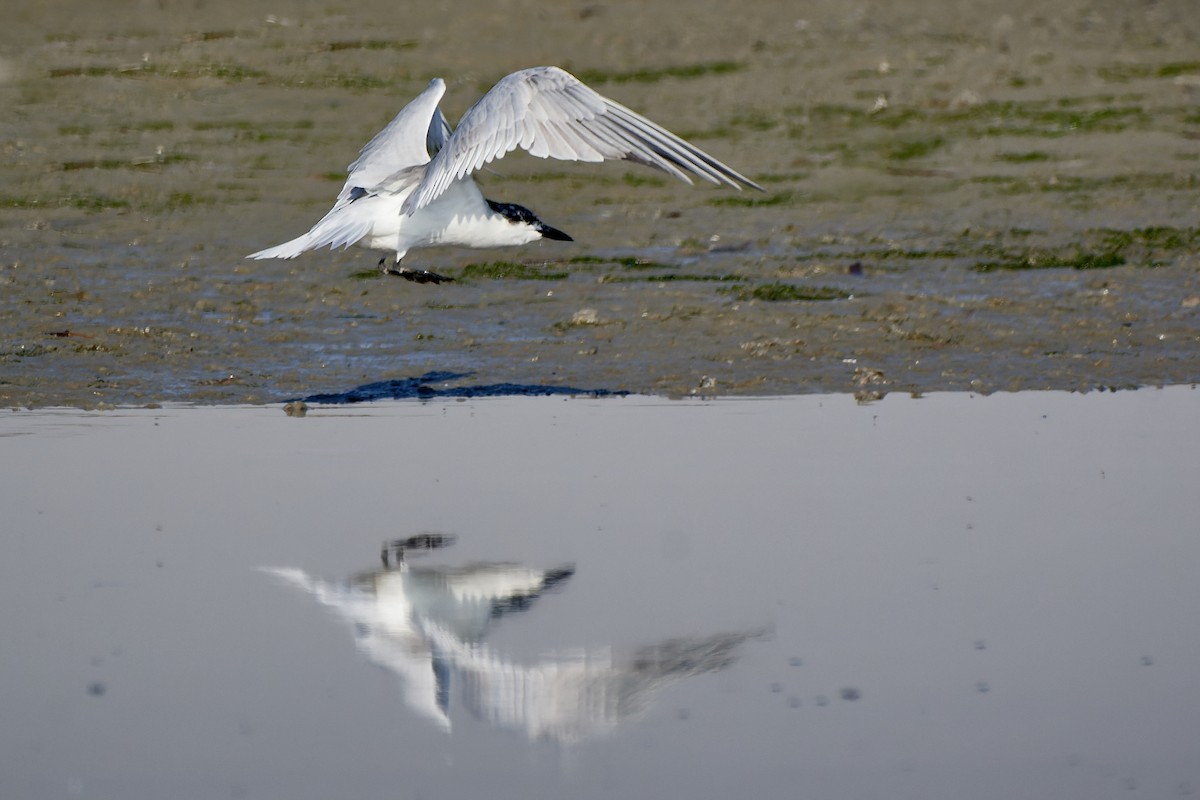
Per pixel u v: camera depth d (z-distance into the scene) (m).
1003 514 10.58
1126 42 28.39
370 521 10.45
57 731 7.59
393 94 25.23
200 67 26.47
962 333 15.46
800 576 9.54
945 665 8.29
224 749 7.45
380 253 18.25
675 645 8.51
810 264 18.00
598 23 29.05
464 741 7.57
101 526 10.31
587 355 14.77
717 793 7.07
